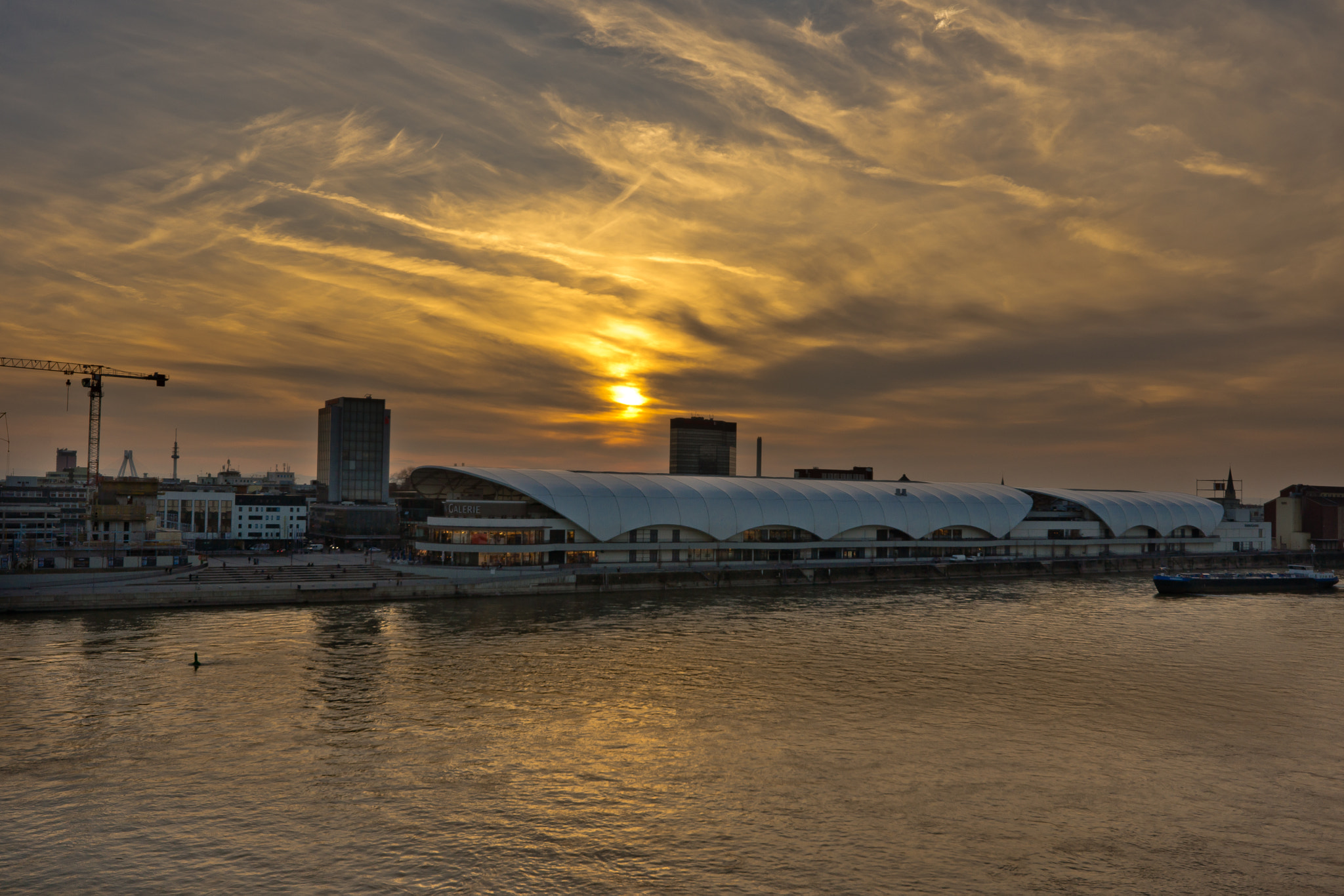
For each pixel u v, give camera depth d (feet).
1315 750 253.03
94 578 494.59
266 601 487.61
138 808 200.75
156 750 237.45
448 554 587.27
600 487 633.20
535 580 558.15
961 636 427.33
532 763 233.35
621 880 171.12
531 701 290.56
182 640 378.73
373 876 171.01
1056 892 168.45
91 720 262.47
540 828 193.57
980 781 224.94
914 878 172.86
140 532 622.54
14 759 230.07
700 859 179.93
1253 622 492.13
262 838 186.70
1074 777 229.25
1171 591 636.48
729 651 376.68
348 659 346.33
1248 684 329.93
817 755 242.99
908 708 290.97
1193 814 206.08
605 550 618.03
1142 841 191.11
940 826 197.47
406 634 402.93
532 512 615.57
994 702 299.99
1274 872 177.37
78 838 185.88
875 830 194.70
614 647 383.04
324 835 188.34
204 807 201.87
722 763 235.61
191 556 559.79
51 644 366.84
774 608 517.55
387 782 218.18
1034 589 650.84
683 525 638.94
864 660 363.97
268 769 225.35
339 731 255.29
